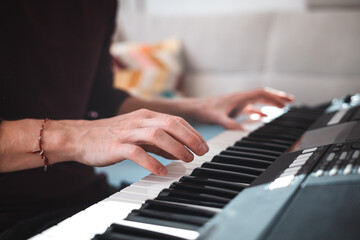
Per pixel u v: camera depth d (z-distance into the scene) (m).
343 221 0.39
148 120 0.67
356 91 2.51
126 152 0.63
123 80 2.72
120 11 3.12
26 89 0.98
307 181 0.50
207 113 1.14
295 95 2.65
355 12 2.59
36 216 0.90
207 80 2.90
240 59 2.82
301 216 0.41
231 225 0.41
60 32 1.08
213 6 3.16
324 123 0.92
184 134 0.64
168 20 3.01
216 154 0.72
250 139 0.82
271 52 2.74
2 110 0.95
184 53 2.95
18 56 0.98
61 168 1.01
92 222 0.46
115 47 2.86
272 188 0.50
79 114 1.11
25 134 0.72
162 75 2.75
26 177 0.95
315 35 2.62
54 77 1.05
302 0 2.91
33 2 1.03
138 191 0.55
